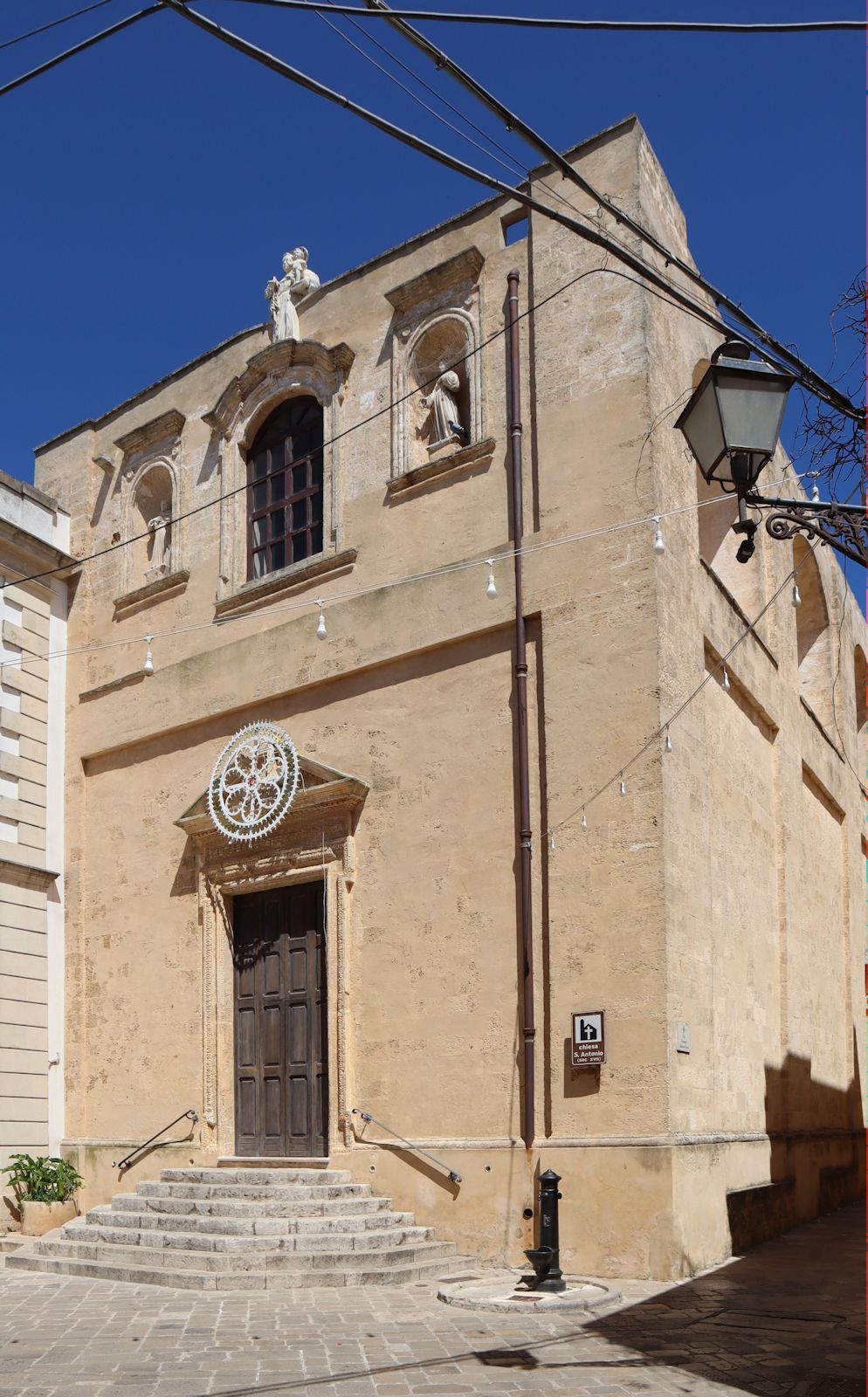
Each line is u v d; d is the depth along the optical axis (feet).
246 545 62.34
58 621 69.46
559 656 47.57
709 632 51.52
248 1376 28.32
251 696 58.34
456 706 50.62
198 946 58.34
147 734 63.16
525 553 49.37
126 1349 31.58
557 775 46.68
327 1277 40.83
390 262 58.23
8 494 67.26
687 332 52.49
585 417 48.96
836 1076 70.69
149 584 65.00
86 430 71.97
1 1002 61.21
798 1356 29.09
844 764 81.10
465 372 54.54
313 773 54.90
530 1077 44.93
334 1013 51.72
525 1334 32.27
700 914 46.52
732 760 55.01
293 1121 53.62
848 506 26.68
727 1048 50.24
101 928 63.62
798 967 63.67
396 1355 30.12
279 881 55.26
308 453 60.64
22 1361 30.53
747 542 26.53
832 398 29.22
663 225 51.34
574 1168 42.91
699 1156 43.24
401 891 50.75
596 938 44.39
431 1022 48.65
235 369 64.64
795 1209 55.67
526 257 52.70
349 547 55.93
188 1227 45.98
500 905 47.50
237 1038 56.70
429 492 53.78
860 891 81.76
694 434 27.14
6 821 63.93
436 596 51.93
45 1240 50.01
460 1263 44.37
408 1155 47.91
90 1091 62.08
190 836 59.36
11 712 65.26
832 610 80.53
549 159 24.72
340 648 55.06
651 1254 40.55
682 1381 26.99
